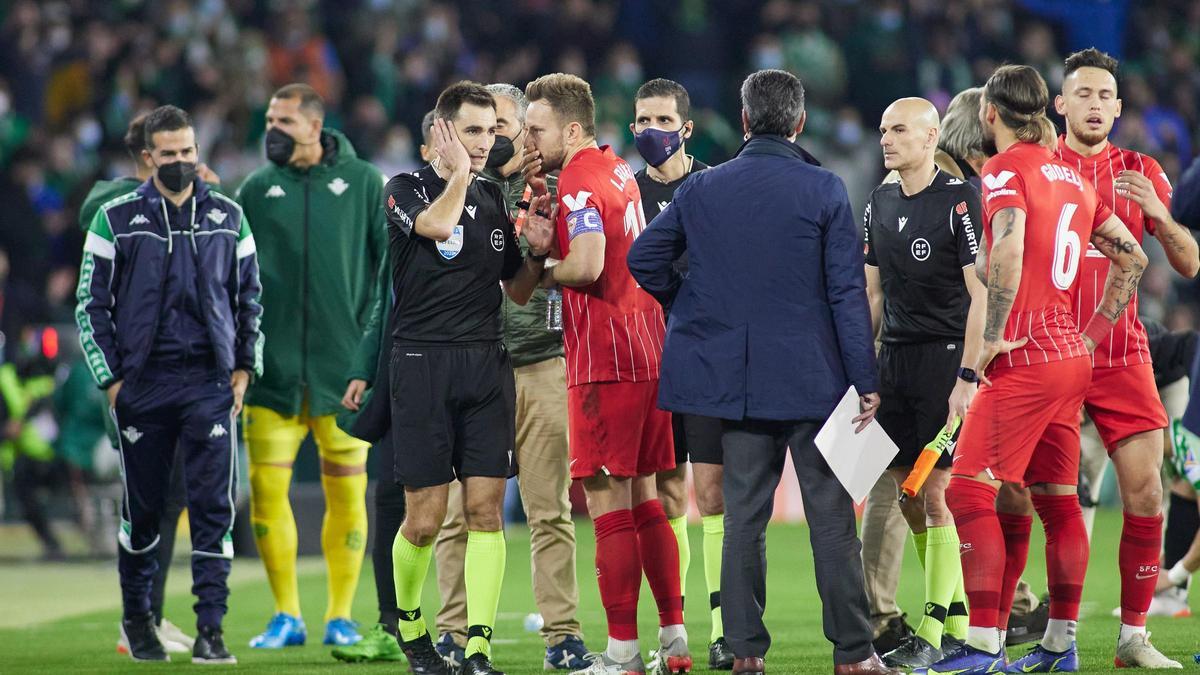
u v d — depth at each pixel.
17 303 47.84
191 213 23.20
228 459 23.14
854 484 17.48
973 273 19.59
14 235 53.16
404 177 19.45
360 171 26.02
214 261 23.22
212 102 61.09
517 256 19.75
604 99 61.91
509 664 22.25
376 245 26.00
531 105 19.31
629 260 18.30
